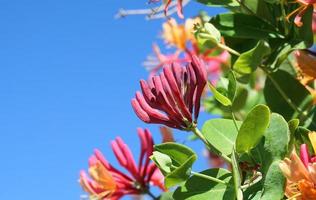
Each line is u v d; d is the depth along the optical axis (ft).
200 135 1.51
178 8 1.68
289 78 1.81
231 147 1.53
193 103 1.50
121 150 2.12
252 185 1.44
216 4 1.81
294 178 1.34
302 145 1.36
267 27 1.79
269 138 1.40
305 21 1.70
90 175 2.07
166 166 1.48
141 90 1.50
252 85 2.22
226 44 1.83
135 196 2.11
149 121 1.50
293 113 1.81
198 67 1.49
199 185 1.48
